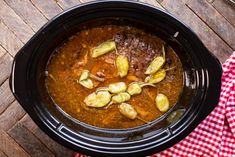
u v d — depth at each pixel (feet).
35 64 2.82
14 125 3.41
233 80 3.26
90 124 3.06
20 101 2.80
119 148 2.93
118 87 3.02
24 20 3.40
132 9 2.82
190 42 2.84
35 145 3.42
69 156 3.43
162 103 3.04
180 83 3.04
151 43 3.03
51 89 3.02
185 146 3.27
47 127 2.90
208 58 2.81
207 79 2.84
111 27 3.00
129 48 3.03
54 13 3.41
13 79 2.74
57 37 2.90
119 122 3.07
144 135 3.01
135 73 3.03
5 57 3.39
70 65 3.01
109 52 3.02
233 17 3.48
